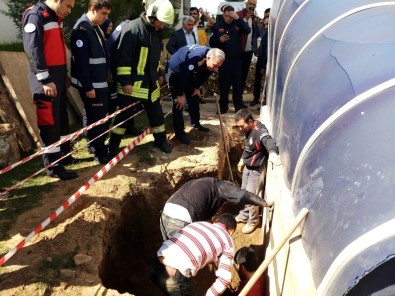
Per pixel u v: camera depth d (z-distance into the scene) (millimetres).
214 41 7109
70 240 3650
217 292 3285
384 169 1974
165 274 3275
